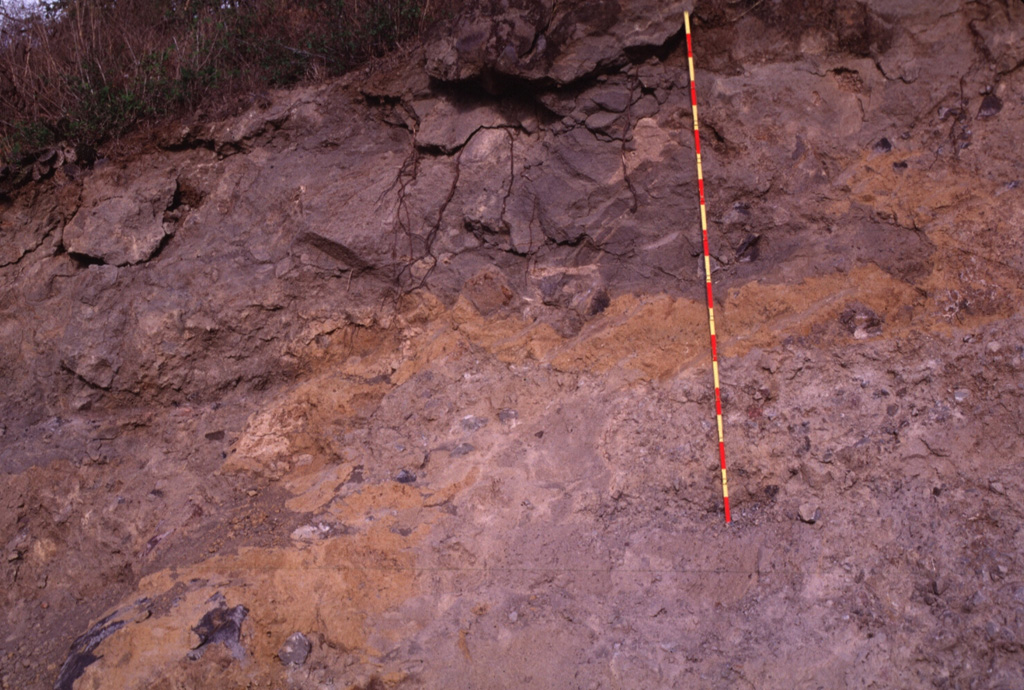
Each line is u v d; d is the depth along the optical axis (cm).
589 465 437
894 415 407
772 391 428
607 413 450
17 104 603
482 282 520
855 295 443
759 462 413
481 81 517
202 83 611
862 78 466
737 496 411
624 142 496
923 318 428
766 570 377
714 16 477
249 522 451
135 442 527
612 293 498
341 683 368
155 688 371
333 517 437
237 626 383
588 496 424
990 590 352
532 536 409
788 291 454
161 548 451
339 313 537
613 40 479
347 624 381
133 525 473
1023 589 348
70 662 396
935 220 440
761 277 464
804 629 355
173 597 405
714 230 479
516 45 489
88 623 445
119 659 384
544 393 475
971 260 428
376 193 545
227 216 570
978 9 450
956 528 372
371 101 573
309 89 587
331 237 532
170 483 493
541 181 516
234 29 639
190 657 376
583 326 494
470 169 534
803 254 460
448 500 436
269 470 490
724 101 480
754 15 475
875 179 457
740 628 361
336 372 529
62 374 548
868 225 453
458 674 365
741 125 478
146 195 563
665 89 489
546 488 432
